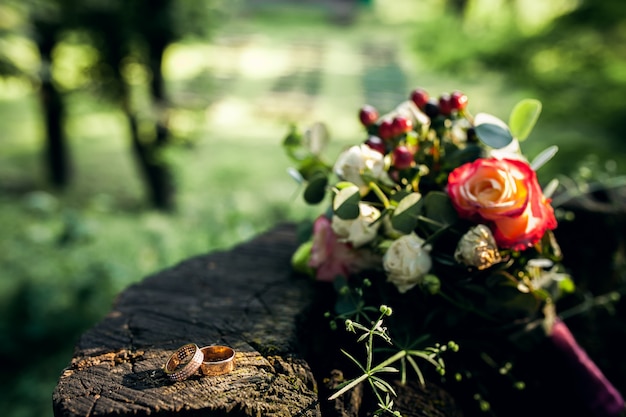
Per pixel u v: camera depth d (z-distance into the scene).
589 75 8.12
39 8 5.45
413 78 11.98
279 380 1.27
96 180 7.94
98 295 3.75
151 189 6.85
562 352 1.75
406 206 1.46
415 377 1.58
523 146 6.64
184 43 6.68
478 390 1.72
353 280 1.61
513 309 1.54
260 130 9.49
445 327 1.63
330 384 1.42
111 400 1.16
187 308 1.58
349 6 19.05
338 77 12.46
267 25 17.42
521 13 11.97
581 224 2.07
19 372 3.37
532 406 1.77
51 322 3.61
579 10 7.89
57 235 3.88
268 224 4.43
